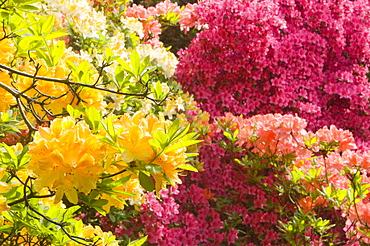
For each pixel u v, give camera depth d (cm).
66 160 113
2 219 145
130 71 181
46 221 160
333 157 323
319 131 332
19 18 179
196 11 508
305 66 524
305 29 548
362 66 593
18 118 224
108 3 432
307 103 511
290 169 370
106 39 324
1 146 152
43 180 112
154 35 471
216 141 452
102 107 169
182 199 430
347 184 347
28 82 162
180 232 408
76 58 192
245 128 367
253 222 441
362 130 563
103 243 183
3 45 164
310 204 354
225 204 445
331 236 371
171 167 119
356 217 320
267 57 524
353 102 539
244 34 498
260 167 374
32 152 114
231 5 497
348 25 576
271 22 502
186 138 121
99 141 121
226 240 436
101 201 134
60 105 164
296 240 354
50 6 312
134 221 382
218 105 516
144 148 116
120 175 127
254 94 517
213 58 509
